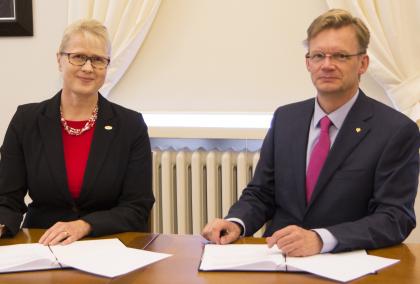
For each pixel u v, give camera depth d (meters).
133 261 1.32
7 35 2.82
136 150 1.94
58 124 1.90
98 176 1.86
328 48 1.63
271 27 2.62
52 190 1.86
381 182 1.58
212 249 1.42
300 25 2.59
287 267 1.22
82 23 1.87
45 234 1.54
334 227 1.40
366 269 1.22
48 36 2.81
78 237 1.55
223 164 2.62
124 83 2.77
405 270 1.22
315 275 1.20
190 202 2.73
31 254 1.36
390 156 1.58
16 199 1.88
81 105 1.93
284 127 1.84
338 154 1.65
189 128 2.62
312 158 1.72
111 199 1.90
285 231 1.35
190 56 2.71
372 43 2.43
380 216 1.48
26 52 2.84
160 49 2.73
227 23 2.65
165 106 2.75
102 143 1.89
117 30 2.64
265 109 2.66
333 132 1.71
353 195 1.63
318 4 2.56
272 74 2.64
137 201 1.87
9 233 1.62
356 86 1.71
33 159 1.88
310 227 1.70
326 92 1.66
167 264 1.30
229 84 2.69
